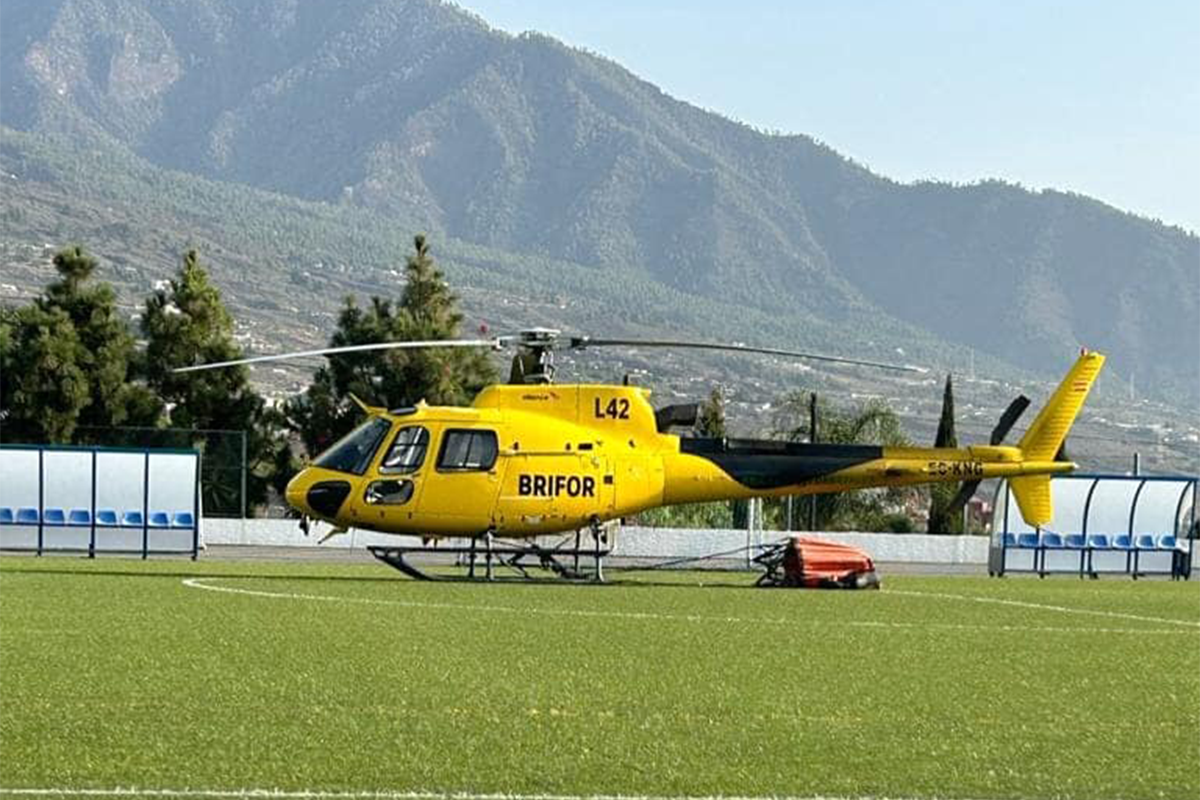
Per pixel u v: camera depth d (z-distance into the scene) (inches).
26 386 5408.5
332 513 2847.0
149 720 1286.9
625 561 4274.1
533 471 2861.7
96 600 2223.2
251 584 2625.5
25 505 3715.6
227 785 1091.9
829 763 1201.4
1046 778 1168.8
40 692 1396.4
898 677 1621.6
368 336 5777.6
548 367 2955.2
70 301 5634.8
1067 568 3939.5
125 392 5565.9
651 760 1194.6
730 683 1549.0
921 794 1119.6
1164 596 2984.7
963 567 4579.2
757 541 4589.1
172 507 3759.8
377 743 1226.0
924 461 3065.9
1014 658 1806.1
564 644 1824.6
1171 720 1402.6
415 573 2888.8
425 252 5969.5
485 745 1229.7
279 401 5915.4
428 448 2847.0
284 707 1354.6
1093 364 3152.1
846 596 2721.5
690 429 2992.1
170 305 5772.6
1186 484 3993.6
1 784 1080.8
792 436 6274.6
